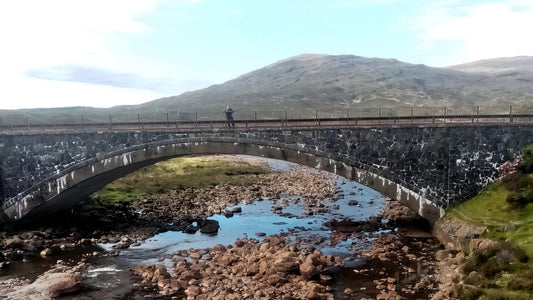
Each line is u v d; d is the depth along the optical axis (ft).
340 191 181.68
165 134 115.03
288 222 128.98
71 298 76.33
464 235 90.63
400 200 106.01
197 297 74.08
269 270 82.07
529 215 84.38
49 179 119.75
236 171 225.97
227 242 109.60
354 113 282.56
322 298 72.28
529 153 96.07
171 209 146.82
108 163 117.39
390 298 71.00
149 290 79.61
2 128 125.18
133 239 114.42
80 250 106.42
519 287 62.75
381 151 106.01
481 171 101.91
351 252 98.17
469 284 70.85
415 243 102.27
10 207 121.70
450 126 102.27
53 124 124.57
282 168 250.98
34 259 99.60
